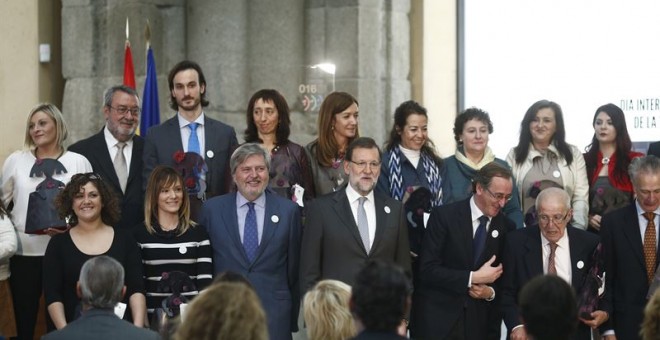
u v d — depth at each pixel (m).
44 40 13.16
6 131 12.93
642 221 8.50
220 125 9.32
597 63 12.46
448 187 9.28
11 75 12.95
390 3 12.63
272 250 8.48
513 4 12.71
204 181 9.05
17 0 12.96
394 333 5.18
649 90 12.34
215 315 4.82
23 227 9.20
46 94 13.18
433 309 8.61
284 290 8.52
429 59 13.06
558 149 9.66
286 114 9.25
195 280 8.45
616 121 9.73
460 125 9.41
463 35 12.89
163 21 12.59
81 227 8.42
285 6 12.23
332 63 12.26
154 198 8.45
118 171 9.34
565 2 12.54
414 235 8.98
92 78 12.62
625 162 9.71
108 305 6.59
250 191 8.46
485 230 8.52
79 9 12.62
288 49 12.26
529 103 12.71
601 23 12.43
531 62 12.67
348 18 12.18
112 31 12.51
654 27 12.30
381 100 12.53
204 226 8.55
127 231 8.47
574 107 12.55
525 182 9.65
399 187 9.12
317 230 8.42
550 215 8.11
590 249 8.33
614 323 8.50
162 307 8.26
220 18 12.26
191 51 12.48
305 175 9.16
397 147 9.26
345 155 8.54
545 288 5.23
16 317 9.29
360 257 8.40
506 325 8.37
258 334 4.84
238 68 12.24
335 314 6.25
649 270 8.41
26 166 9.22
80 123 12.66
